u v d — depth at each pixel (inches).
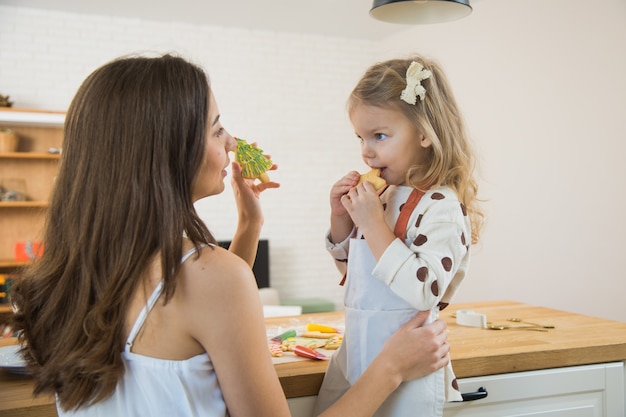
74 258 35.5
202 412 36.3
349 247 49.7
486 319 68.0
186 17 224.2
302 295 250.2
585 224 166.4
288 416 36.9
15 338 64.7
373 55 262.4
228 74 238.7
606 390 56.1
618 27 155.1
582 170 166.7
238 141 54.1
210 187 39.3
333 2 207.0
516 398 52.8
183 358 36.2
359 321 46.6
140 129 35.0
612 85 157.4
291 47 247.8
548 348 54.2
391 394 45.1
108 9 212.8
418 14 75.4
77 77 216.4
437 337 43.9
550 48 176.1
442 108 46.6
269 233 245.9
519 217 188.7
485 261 202.1
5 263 191.0
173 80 35.9
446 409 51.1
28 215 204.5
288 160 248.4
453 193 45.6
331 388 47.6
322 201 253.9
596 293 163.2
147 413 35.9
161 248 34.4
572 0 168.2
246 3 207.5
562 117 172.7
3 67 208.2
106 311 34.7
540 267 181.3
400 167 46.9
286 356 53.8
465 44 210.7
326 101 254.2
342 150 257.4
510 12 189.8
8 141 197.5
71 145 36.5
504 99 193.6
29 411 41.4
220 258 35.9
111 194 34.9
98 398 35.3
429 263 41.9
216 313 35.1
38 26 211.9
